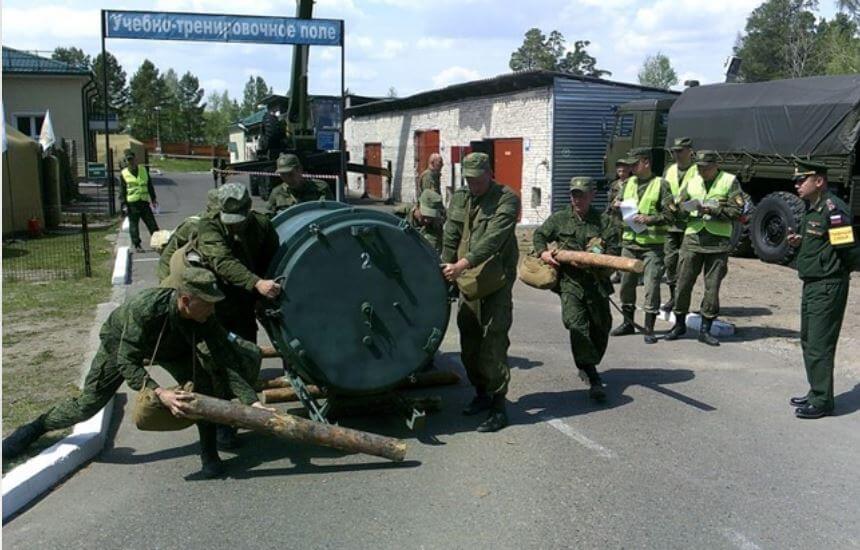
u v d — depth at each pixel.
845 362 7.73
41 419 5.12
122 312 4.87
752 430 5.77
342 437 4.71
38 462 4.80
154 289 4.66
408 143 29.92
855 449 5.41
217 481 4.85
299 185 7.59
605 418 6.04
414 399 6.07
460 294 5.96
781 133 14.21
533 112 21.41
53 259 14.17
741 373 7.29
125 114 108.31
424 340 5.46
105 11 17.62
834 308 5.93
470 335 5.92
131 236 14.91
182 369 4.88
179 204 27.58
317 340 5.15
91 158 39.34
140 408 4.46
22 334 8.40
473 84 23.02
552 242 6.71
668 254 9.41
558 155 20.75
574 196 6.53
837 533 4.20
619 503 4.55
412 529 4.23
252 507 4.49
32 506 4.51
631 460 5.19
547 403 6.42
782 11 73.44
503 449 5.39
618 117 18.62
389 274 5.33
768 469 5.05
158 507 4.49
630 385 6.92
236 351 4.79
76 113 37.38
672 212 8.24
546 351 8.16
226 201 5.01
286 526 4.26
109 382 5.05
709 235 8.22
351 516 4.38
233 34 18.14
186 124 101.94
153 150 90.56
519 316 9.98
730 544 4.08
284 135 25.27
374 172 28.17
